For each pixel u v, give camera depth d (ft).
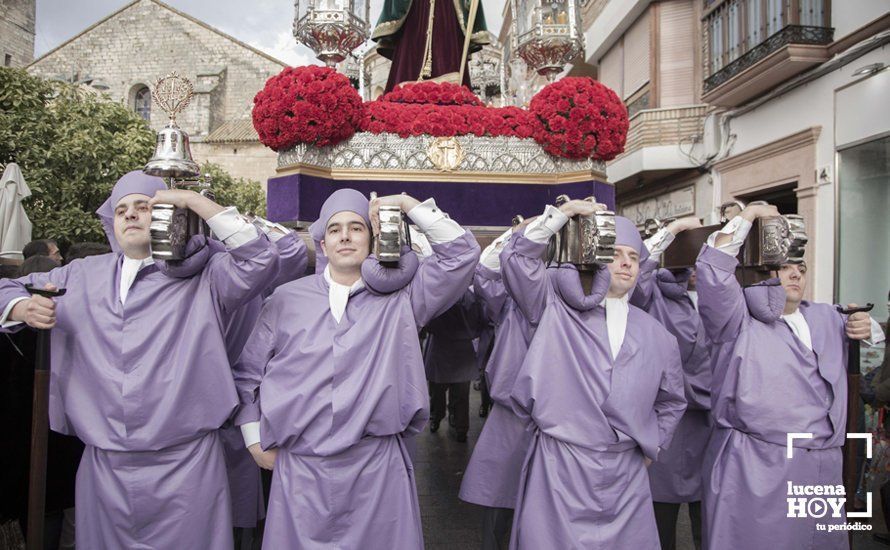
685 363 13.16
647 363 9.42
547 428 9.29
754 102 37.24
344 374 8.38
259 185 85.51
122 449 8.20
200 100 99.55
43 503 8.64
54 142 43.14
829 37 31.09
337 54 15.88
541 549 9.02
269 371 8.66
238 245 8.29
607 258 8.80
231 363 10.32
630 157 46.65
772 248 9.71
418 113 14.52
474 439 22.43
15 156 40.86
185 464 8.44
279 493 8.41
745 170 38.22
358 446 8.42
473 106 15.62
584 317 9.67
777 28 33.24
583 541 8.79
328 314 8.73
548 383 9.39
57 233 40.91
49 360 8.66
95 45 105.91
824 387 10.13
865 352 20.98
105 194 44.73
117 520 8.21
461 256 8.66
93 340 8.49
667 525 12.33
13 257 23.70
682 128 44.27
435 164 14.53
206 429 8.55
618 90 55.31
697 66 45.32
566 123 14.33
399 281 8.76
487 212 14.67
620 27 52.47
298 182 13.47
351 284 9.10
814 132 31.78
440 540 13.66
